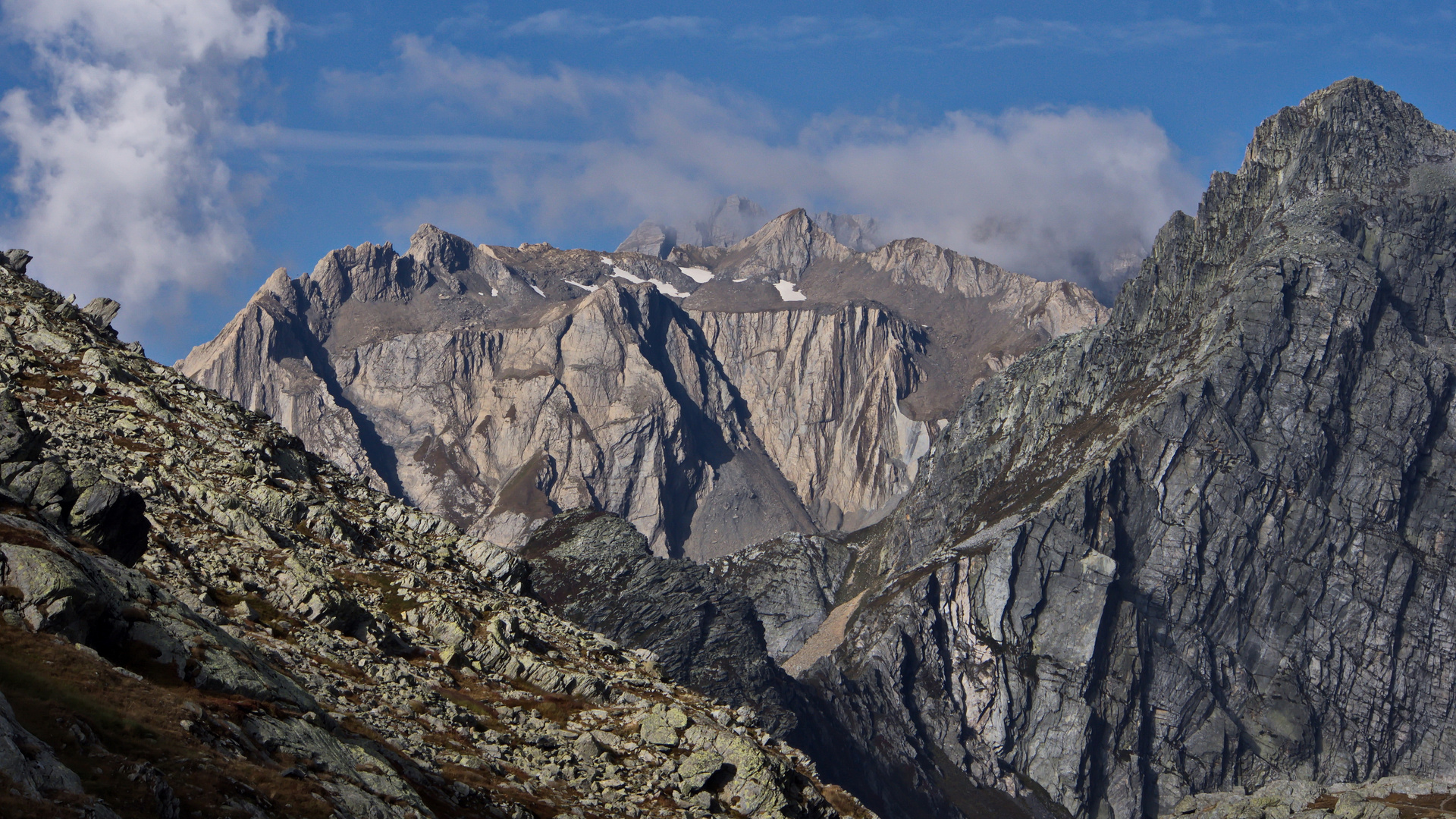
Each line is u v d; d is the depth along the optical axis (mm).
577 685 99312
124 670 50406
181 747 45781
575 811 70875
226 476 109625
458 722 79500
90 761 41156
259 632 76562
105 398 115562
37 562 51469
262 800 45094
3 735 38406
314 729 56000
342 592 89188
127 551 71125
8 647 46844
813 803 91000
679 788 82562
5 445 65625
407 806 54219
